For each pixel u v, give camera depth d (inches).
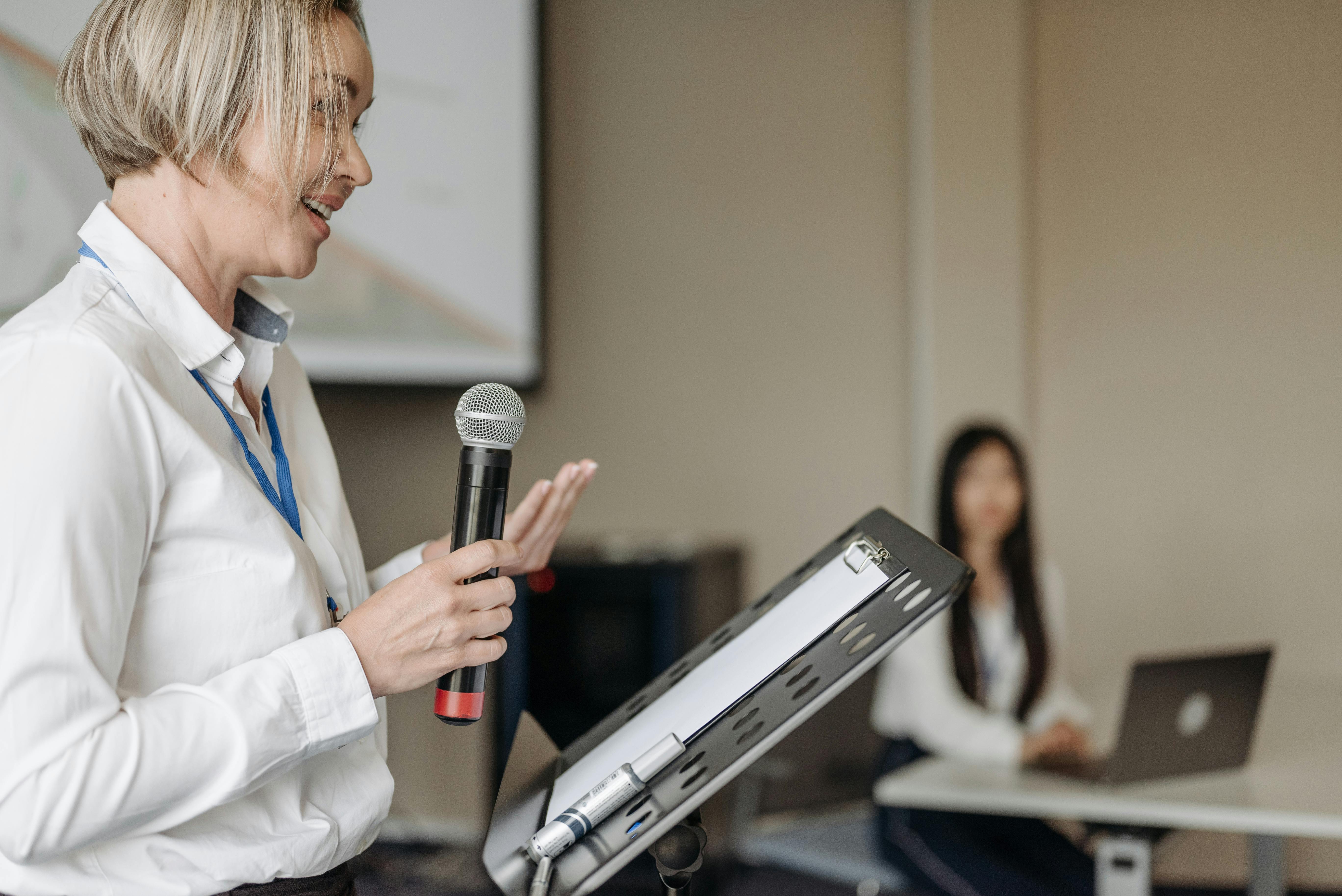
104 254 33.5
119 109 32.5
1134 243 138.1
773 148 141.9
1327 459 131.1
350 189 36.7
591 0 143.7
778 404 141.6
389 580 47.1
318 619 34.5
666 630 117.5
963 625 103.7
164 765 27.7
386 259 127.3
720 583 128.2
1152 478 137.0
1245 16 134.7
